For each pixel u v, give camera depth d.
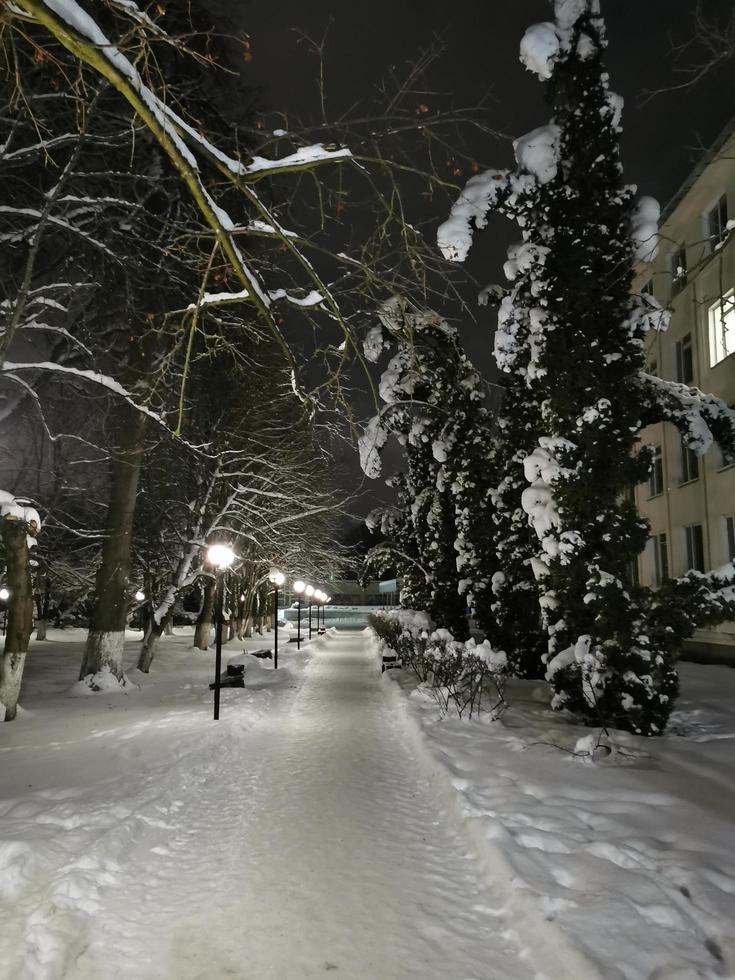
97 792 7.25
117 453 16.70
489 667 11.82
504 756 8.67
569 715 11.62
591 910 4.27
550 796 6.93
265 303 4.63
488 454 18.38
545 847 5.50
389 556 24.98
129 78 3.55
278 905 4.69
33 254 10.38
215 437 20.78
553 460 11.03
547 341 11.34
